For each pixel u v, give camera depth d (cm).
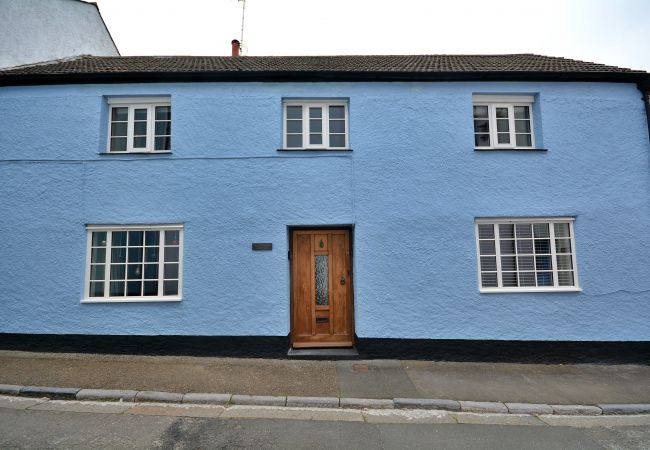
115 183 684
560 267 684
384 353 658
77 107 698
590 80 709
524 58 966
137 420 444
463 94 708
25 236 671
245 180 687
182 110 701
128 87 707
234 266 671
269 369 606
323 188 687
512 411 487
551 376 599
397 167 690
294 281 708
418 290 667
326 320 705
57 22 1009
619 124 701
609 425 459
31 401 490
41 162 686
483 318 662
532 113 729
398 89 709
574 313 662
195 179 686
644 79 702
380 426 441
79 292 662
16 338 657
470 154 693
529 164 691
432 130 699
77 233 674
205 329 660
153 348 656
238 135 697
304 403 496
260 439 404
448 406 493
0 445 378
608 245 675
